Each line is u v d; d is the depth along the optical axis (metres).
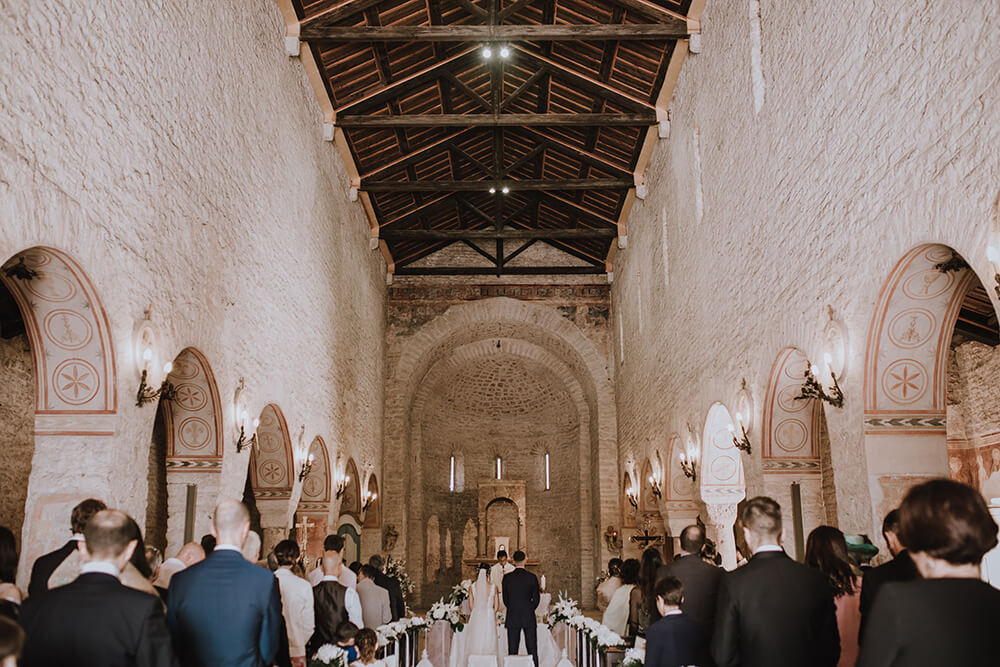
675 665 4.41
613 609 7.36
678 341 12.95
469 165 17.64
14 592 3.60
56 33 5.27
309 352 12.45
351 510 16.86
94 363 6.12
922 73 5.15
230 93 8.79
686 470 12.34
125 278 6.27
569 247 21.27
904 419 6.16
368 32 11.31
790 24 7.69
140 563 3.94
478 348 23.33
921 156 5.18
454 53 13.41
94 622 2.92
